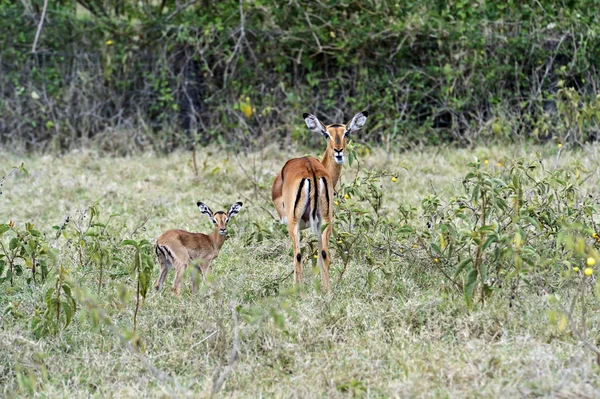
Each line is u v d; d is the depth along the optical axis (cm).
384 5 1953
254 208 1405
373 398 757
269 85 1983
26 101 2014
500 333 873
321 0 1967
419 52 1959
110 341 905
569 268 929
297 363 833
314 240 1073
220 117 1984
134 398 777
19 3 2031
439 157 1739
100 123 2008
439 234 1066
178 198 1501
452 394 739
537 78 1900
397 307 941
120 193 1541
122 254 1148
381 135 1894
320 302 964
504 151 1741
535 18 1912
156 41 1991
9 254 1215
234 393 781
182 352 866
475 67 1908
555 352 813
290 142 1905
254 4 1966
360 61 1955
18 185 1620
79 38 2012
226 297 1012
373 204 1159
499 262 960
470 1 1955
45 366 855
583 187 1430
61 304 912
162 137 1973
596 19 1911
